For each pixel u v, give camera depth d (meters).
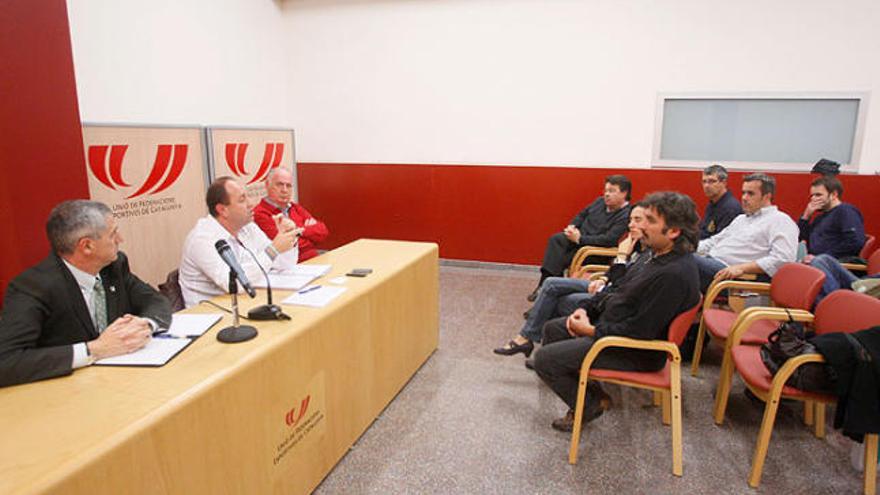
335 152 5.65
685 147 4.61
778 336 1.96
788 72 4.22
